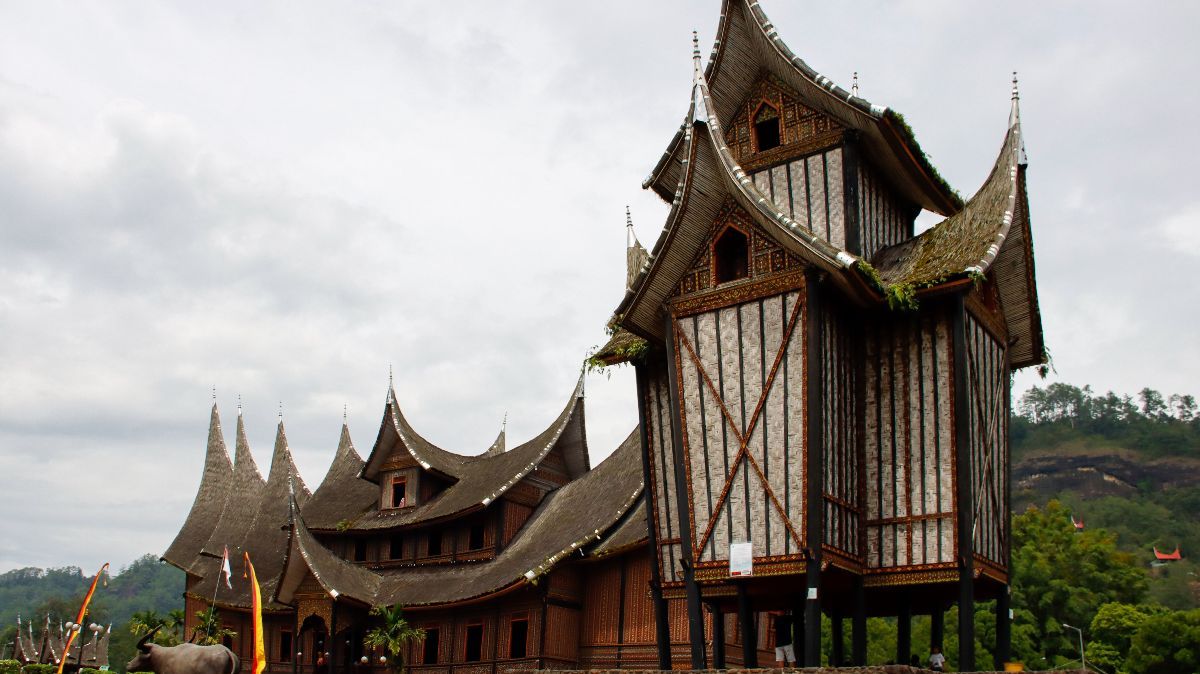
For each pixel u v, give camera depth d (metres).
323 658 50.28
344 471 61.00
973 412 25.33
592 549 41.12
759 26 28.00
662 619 27.42
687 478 25.06
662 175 30.98
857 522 24.66
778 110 28.59
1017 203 26.59
